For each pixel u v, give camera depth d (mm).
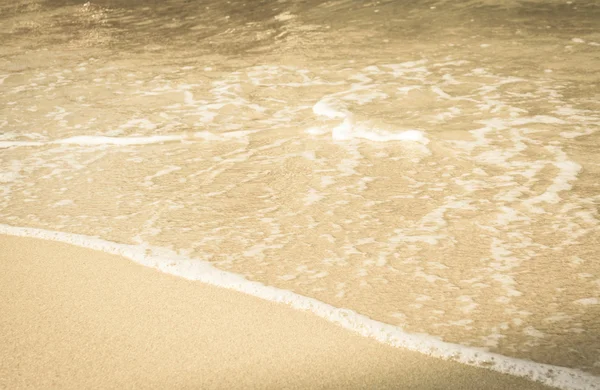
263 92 7215
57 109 7062
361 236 4109
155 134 6121
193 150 5684
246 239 4121
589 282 3492
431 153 5336
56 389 2781
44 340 3129
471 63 7797
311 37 9461
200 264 3820
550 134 5574
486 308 3305
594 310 3244
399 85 7133
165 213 4523
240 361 2934
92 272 3764
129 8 12289
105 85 7848
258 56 8703
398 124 5965
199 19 11109
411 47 8648
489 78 7207
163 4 12383
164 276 3703
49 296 3520
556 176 4809
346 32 9586
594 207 4316
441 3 10680
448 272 3660
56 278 3709
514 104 6352
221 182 5000
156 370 2885
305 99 6891
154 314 3324
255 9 11383
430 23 9719
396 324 3191
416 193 4668
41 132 6375
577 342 3004
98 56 9250
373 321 3215
